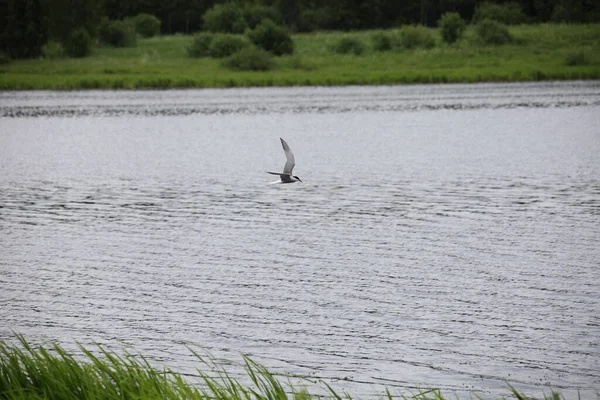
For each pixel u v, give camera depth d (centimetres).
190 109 12762
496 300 3647
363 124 10638
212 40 18512
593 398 2734
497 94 13925
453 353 3102
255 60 16950
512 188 6169
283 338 3266
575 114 11019
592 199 5691
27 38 18950
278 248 4572
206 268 4216
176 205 5812
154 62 17788
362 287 3859
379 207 5584
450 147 8500
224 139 9550
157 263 4322
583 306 3544
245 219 5312
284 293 3803
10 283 4006
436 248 4497
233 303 3675
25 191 6444
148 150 8769
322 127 10444
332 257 4369
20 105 13462
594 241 4562
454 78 15800
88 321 3488
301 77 15925
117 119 11619
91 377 2159
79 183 6806
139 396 2067
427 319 3438
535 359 3038
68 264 4322
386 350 3138
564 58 16925
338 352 3119
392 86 15750
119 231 5041
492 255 4331
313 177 6881
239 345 3206
